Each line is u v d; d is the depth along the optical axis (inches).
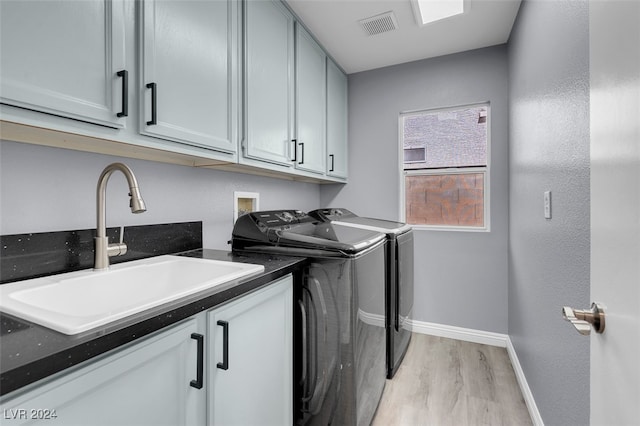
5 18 27.2
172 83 42.4
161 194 57.7
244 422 39.6
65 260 42.3
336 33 86.1
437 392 73.2
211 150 50.6
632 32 19.7
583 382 40.1
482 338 98.7
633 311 19.7
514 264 84.4
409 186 110.3
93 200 46.9
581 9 40.2
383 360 71.9
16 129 33.4
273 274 44.3
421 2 73.6
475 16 79.7
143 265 47.0
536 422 60.4
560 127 48.1
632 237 19.9
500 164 96.0
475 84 98.4
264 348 43.8
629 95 20.2
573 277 43.1
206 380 33.8
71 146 42.1
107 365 24.0
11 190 38.3
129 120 37.7
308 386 54.6
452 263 102.9
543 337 57.2
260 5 61.3
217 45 50.4
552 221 51.8
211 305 33.4
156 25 40.1
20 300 31.0
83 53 32.8
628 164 20.4
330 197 119.3
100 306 40.6
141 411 26.7
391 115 110.0
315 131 87.0
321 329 53.7
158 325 27.5
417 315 107.7
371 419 61.9
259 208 84.7
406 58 103.4
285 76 70.6
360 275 55.4
